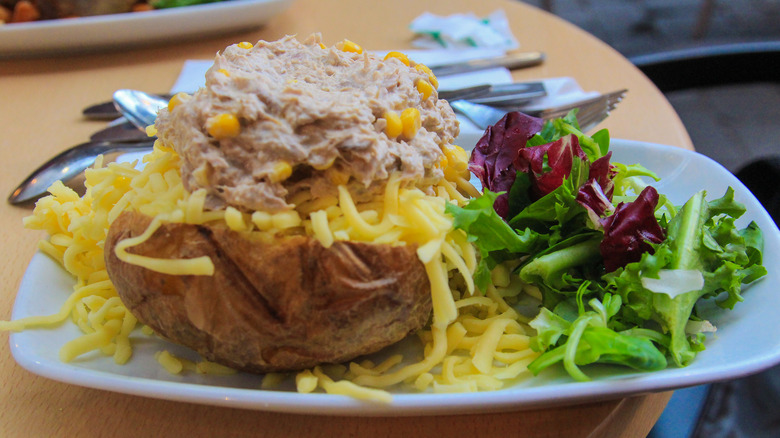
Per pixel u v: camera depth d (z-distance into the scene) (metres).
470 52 0.54
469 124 0.43
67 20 0.51
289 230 0.25
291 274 0.24
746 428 0.46
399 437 0.25
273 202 0.24
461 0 0.65
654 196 0.29
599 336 0.25
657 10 1.02
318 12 0.62
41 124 0.44
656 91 0.48
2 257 0.33
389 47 0.54
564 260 0.29
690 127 0.79
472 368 0.27
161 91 0.49
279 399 0.23
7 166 0.40
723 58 0.59
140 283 0.25
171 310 0.25
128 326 0.28
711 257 0.28
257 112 0.25
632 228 0.29
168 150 0.28
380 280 0.25
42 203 0.30
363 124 0.25
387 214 0.26
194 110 0.25
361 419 0.26
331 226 0.25
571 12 1.03
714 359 0.26
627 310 0.28
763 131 0.77
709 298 0.29
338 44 0.31
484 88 0.45
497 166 0.34
